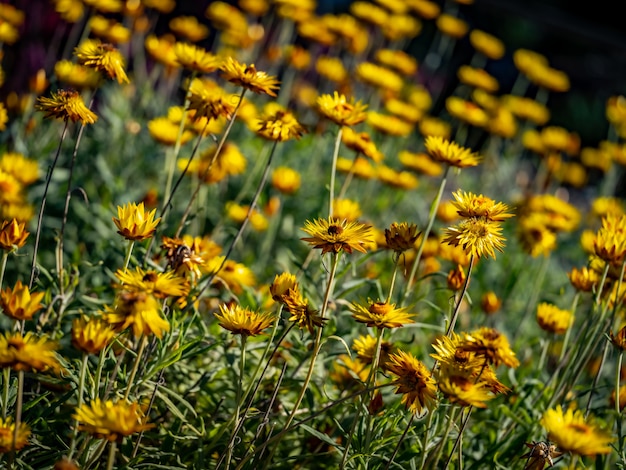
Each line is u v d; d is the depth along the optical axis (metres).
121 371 2.64
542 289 5.24
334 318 3.06
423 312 4.15
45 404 2.71
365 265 4.33
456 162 2.93
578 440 2.01
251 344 2.93
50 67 5.46
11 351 1.88
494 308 3.63
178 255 2.64
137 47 5.78
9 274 3.72
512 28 10.92
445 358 2.26
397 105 5.04
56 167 4.32
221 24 5.70
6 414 2.36
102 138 4.74
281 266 4.31
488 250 2.35
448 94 9.59
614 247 2.75
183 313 2.83
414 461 2.59
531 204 5.05
